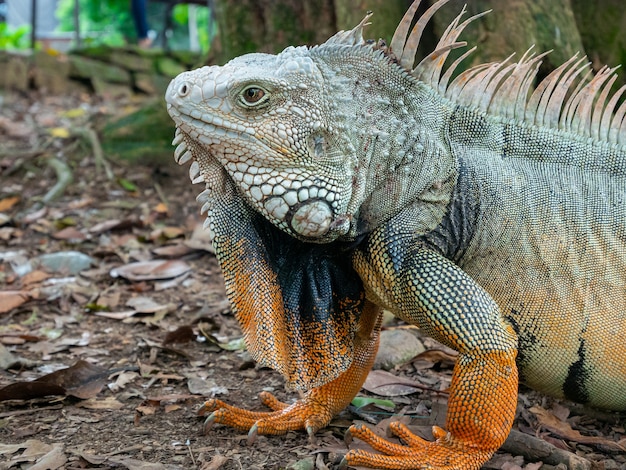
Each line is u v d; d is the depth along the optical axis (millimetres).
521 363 365
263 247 337
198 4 1645
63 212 818
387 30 649
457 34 353
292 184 313
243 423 383
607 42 720
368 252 341
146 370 474
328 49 328
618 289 357
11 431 384
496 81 365
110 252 704
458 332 326
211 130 312
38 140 1022
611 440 399
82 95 1446
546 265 353
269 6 753
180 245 715
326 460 359
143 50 1569
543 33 628
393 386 452
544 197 356
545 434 400
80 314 588
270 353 330
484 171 353
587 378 363
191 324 556
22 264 680
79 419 401
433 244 343
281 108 312
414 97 341
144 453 362
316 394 394
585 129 376
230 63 325
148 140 927
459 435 334
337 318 357
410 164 337
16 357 492
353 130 326
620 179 371
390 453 346
